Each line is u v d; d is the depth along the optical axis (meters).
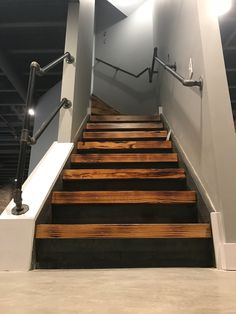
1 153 7.03
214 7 1.62
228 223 1.28
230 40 3.39
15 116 5.17
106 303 0.63
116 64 4.93
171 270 1.17
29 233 1.29
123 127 3.15
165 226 1.38
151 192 1.66
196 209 1.66
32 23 3.05
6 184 8.76
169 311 0.57
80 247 1.36
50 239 1.36
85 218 1.68
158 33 3.80
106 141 2.75
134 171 2.01
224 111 1.45
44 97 4.31
